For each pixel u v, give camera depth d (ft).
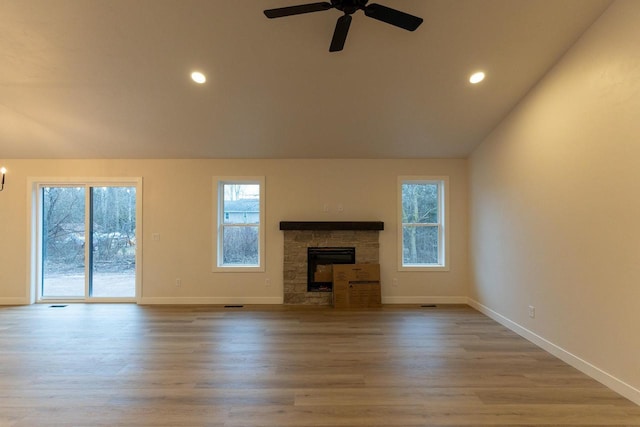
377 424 7.66
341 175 18.95
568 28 10.25
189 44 11.07
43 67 11.94
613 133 9.23
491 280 16.06
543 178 12.22
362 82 12.77
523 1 9.60
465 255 18.89
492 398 8.75
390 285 18.85
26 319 15.69
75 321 15.39
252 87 13.01
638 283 8.50
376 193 18.93
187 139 16.70
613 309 9.22
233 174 18.79
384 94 13.43
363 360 11.12
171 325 14.83
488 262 16.35
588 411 8.16
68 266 19.02
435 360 11.12
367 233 18.85
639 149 8.48
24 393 8.96
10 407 8.30
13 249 18.37
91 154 18.06
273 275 18.84
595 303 9.83
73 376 9.94
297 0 9.60
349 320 15.62
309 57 11.62
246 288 18.80
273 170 18.88
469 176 18.61
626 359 8.81
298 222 18.37
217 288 18.72
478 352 11.82
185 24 10.37
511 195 14.33
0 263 18.31
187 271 18.67
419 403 8.52
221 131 16.02
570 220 10.87
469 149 17.95
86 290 18.78
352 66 12.01
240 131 16.03
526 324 13.21
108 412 8.09
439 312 16.97
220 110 14.40
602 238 9.59
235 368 10.50
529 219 13.05
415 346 12.37
